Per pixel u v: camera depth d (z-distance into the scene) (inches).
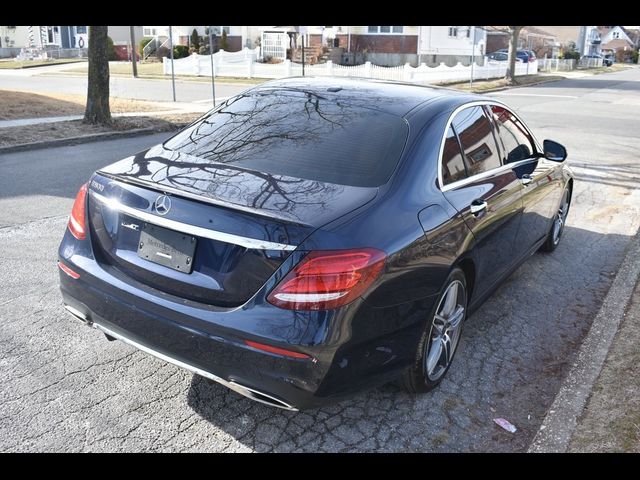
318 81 164.1
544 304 193.3
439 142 138.6
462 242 135.9
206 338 108.8
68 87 968.9
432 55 1562.5
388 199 119.3
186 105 736.3
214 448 118.6
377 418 130.5
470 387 144.2
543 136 527.8
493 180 159.8
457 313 142.9
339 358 106.3
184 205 112.7
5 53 2114.9
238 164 127.6
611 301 188.2
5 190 301.7
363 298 107.2
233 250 107.9
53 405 128.9
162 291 116.0
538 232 203.8
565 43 3248.0
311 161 126.9
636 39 4630.9
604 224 281.4
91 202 129.4
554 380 149.1
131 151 430.0
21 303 176.4
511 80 1359.5
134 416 126.9
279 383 105.3
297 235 104.5
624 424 126.6
